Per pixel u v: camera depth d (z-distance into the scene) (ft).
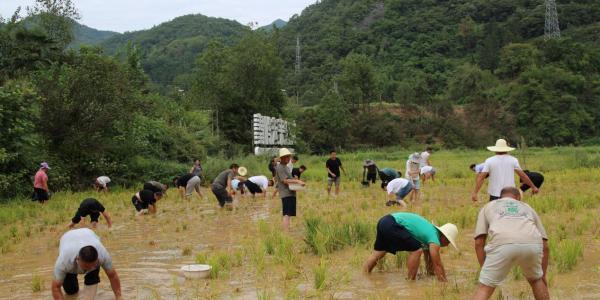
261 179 66.28
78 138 79.10
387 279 25.61
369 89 265.34
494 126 273.54
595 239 33.17
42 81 80.84
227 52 182.19
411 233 25.43
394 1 485.56
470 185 74.90
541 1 453.17
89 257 20.98
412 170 56.24
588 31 393.70
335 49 443.73
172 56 529.86
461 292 22.88
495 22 424.87
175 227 44.86
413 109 276.62
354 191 70.90
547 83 286.25
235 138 171.63
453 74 363.97
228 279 26.50
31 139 72.33
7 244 38.01
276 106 191.01
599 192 58.70
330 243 32.30
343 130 238.27
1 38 113.09
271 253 32.71
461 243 33.45
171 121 122.01
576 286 23.22
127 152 88.89
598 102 292.61
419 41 420.36
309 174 98.63
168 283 26.18
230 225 44.98
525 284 23.52
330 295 22.89
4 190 66.74
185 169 93.91
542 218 40.98
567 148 194.08
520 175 33.65
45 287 26.50
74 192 77.36
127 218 50.93
